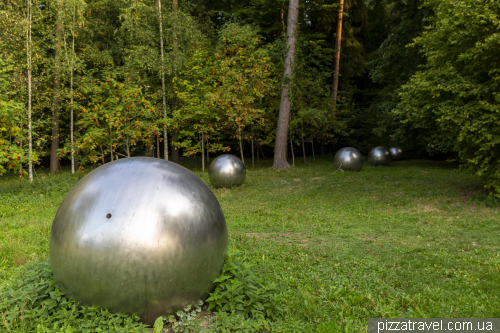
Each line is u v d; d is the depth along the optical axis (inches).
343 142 1288.1
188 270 134.6
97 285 128.3
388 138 1133.1
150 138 826.2
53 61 773.9
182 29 869.2
